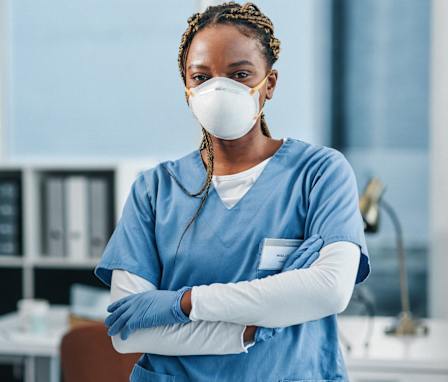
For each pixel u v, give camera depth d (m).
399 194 4.04
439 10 3.74
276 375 1.29
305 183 1.36
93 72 4.19
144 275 1.39
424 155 4.02
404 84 4.02
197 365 1.31
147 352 1.32
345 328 2.83
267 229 1.33
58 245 3.43
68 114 4.23
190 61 1.32
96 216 3.39
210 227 1.35
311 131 4.10
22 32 4.23
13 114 4.28
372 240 4.05
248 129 1.33
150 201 1.43
